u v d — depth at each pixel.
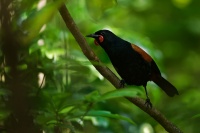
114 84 7.65
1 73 5.43
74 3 13.05
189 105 12.02
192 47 22.20
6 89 5.18
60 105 6.05
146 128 12.18
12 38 4.29
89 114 6.34
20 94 4.48
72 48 11.20
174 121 10.95
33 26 4.64
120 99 9.57
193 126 13.54
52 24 9.93
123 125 11.67
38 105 5.58
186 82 21.22
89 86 9.70
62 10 6.67
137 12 21.98
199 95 13.27
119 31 13.32
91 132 12.03
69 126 6.09
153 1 21.69
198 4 21.45
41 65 6.34
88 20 13.49
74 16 13.16
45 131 6.12
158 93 12.62
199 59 22.23
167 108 12.84
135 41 12.97
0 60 5.30
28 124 4.86
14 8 4.83
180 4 21.58
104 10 7.38
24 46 4.95
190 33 21.94
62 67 5.66
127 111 12.31
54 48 9.14
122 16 21.39
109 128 11.37
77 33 6.93
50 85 7.35
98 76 10.04
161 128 12.51
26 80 5.59
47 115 6.06
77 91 9.23
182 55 22.19
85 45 7.03
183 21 22.06
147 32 21.78
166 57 22.16
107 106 10.71
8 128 5.51
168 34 22.02
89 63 5.68
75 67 5.64
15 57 4.36
